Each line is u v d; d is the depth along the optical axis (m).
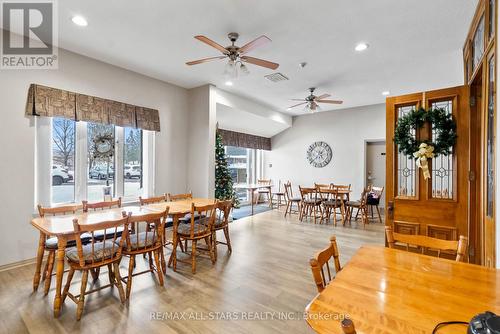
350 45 3.26
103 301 2.32
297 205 7.22
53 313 2.12
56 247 2.44
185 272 2.95
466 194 2.47
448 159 2.59
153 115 4.50
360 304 1.00
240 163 7.89
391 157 2.85
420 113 2.60
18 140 3.06
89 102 3.64
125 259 3.30
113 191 4.13
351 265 1.38
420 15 2.59
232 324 2.01
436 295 1.07
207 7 2.52
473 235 2.45
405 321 0.89
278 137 8.12
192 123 5.13
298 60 3.71
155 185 4.60
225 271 2.98
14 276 2.78
